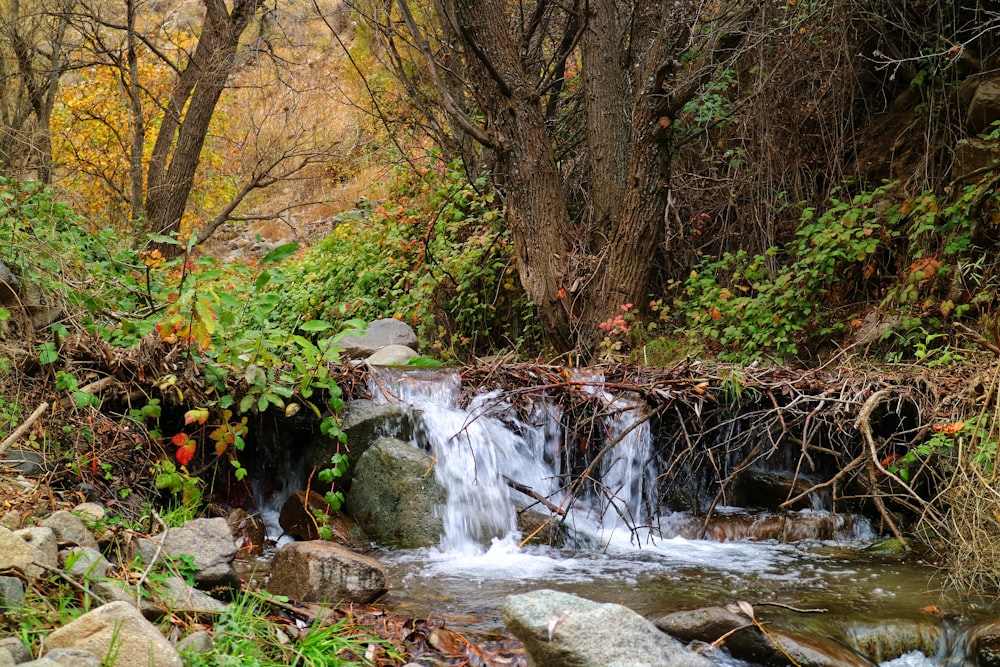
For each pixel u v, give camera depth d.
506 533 5.45
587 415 6.11
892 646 3.96
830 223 8.52
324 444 5.69
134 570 3.54
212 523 3.97
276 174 14.77
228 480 5.58
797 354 8.22
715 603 4.31
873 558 5.16
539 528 5.19
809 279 8.20
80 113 13.91
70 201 10.26
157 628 2.86
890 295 7.87
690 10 8.93
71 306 5.53
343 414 5.67
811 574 4.83
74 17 11.45
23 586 3.06
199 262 5.13
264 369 5.38
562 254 8.88
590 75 9.28
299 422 5.78
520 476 5.88
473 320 10.47
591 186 9.36
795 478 5.60
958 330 7.06
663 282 10.09
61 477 4.48
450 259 10.55
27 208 6.61
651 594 4.46
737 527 5.68
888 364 6.93
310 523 5.31
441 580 4.65
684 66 9.41
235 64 12.03
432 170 11.59
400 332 8.62
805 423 5.72
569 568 4.93
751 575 4.81
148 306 6.02
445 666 3.40
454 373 6.26
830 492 6.07
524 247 8.95
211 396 5.33
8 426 4.58
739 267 9.16
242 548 5.01
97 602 3.12
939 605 4.29
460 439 5.63
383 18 11.70
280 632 3.37
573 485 5.70
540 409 6.07
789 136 9.52
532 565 4.98
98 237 8.13
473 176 11.11
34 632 2.79
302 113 13.97
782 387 6.04
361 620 3.77
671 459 6.14
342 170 13.73
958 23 8.63
